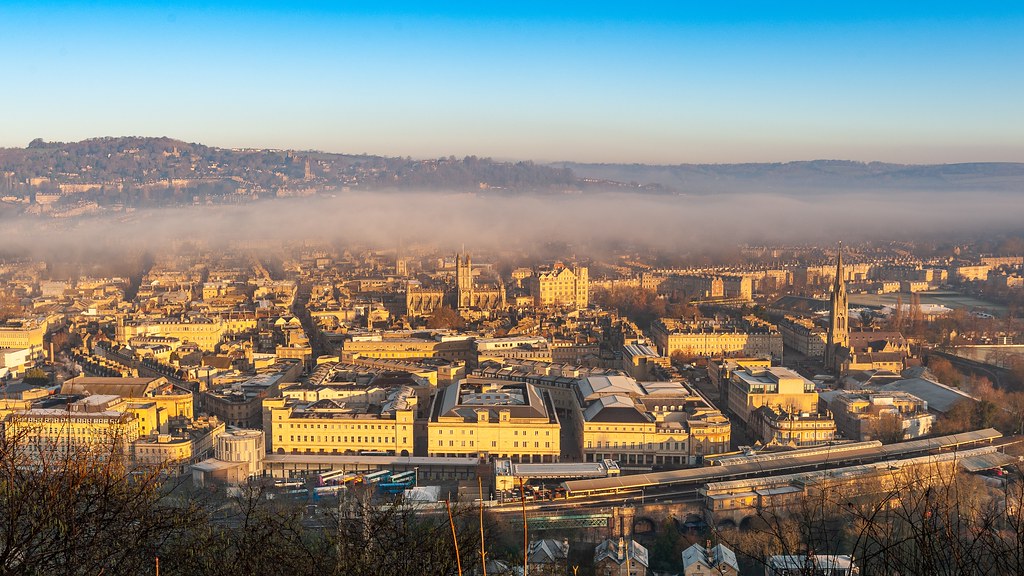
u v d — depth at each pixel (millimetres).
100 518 169125
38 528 161000
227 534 197500
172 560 178625
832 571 180875
